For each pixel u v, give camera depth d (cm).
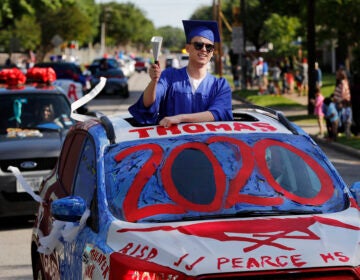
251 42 9038
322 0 3716
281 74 5066
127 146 556
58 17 9694
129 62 8756
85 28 9906
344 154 2005
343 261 454
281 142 570
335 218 504
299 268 447
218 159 546
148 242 468
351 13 3741
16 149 1163
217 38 609
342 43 4150
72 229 528
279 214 512
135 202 514
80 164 600
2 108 1279
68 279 546
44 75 1352
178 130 575
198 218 504
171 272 444
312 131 2483
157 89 601
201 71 613
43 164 1165
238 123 594
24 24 8956
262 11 4228
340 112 2209
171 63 3369
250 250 456
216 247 459
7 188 1146
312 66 2994
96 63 6462
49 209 645
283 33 6569
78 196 571
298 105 3584
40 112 1284
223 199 518
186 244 463
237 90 4938
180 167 538
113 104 3953
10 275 894
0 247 1046
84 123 636
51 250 603
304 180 547
